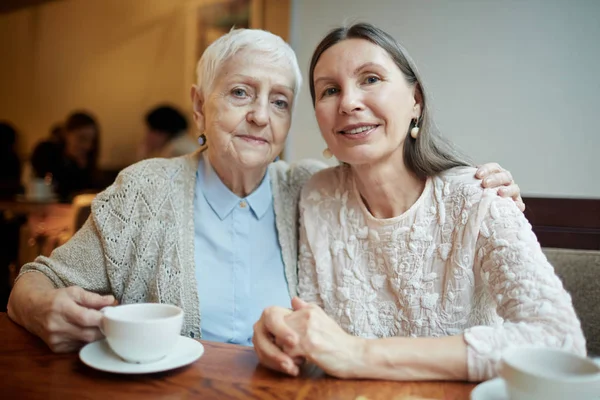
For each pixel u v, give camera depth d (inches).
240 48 45.1
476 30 93.8
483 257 38.8
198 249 48.0
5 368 30.7
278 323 31.4
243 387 28.6
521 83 90.9
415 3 98.7
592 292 53.9
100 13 186.1
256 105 45.5
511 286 34.5
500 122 92.8
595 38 85.0
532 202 63.8
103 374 30.1
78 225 73.7
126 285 46.1
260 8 124.9
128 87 180.1
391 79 41.4
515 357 26.0
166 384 28.8
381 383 29.7
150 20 171.3
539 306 32.0
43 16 202.7
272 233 50.6
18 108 215.3
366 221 45.6
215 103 46.1
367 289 44.9
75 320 33.2
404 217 43.4
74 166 176.9
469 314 41.4
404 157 44.5
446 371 29.9
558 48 87.8
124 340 29.4
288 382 29.5
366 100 41.0
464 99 95.5
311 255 48.2
